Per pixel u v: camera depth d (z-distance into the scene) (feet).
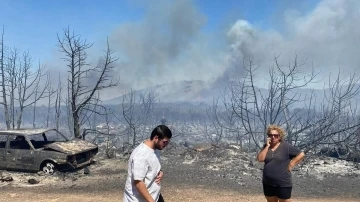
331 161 48.60
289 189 18.43
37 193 31.48
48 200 28.63
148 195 12.48
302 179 38.06
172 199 29.22
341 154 53.52
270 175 18.53
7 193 31.32
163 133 13.03
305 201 28.94
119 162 47.39
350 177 39.17
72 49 54.80
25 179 37.04
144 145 13.12
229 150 55.11
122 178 38.40
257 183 36.76
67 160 38.93
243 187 34.73
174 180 37.42
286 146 18.63
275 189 18.51
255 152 57.21
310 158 49.42
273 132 18.84
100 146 61.62
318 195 31.40
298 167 44.06
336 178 38.55
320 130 50.70
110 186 34.60
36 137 50.14
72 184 35.45
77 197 29.81
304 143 52.44
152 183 13.05
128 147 61.26
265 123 50.49
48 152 39.09
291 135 50.65
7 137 40.55
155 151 13.25
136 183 12.53
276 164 18.47
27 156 39.34
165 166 45.47
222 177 39.19
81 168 42.96
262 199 29.43
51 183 35.76
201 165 45.88
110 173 41.04
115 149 58.95
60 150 39.14
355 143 50.75
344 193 32.09
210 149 54.49
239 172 41.96
